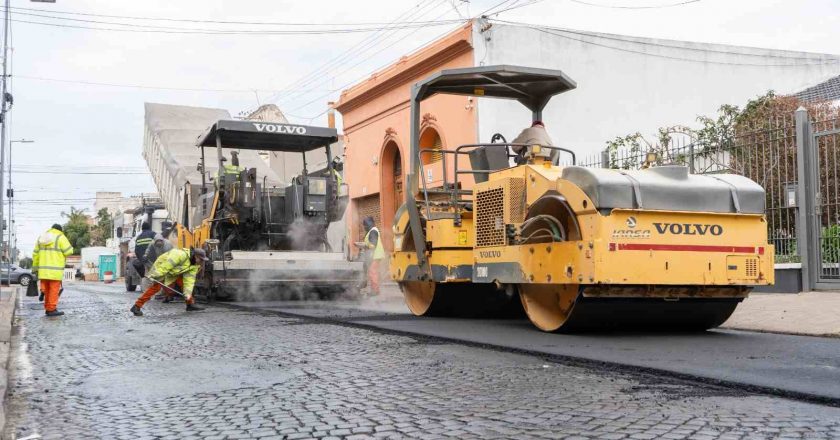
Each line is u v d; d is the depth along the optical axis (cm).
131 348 728
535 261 755
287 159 1666
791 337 720
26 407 459
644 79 1931
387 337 764
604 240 671
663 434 353
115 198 8862
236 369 581
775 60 2111
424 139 1944
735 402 423
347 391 480
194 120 1992
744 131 1238
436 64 1867
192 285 1206
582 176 696
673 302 730
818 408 405
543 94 990
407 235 1041
